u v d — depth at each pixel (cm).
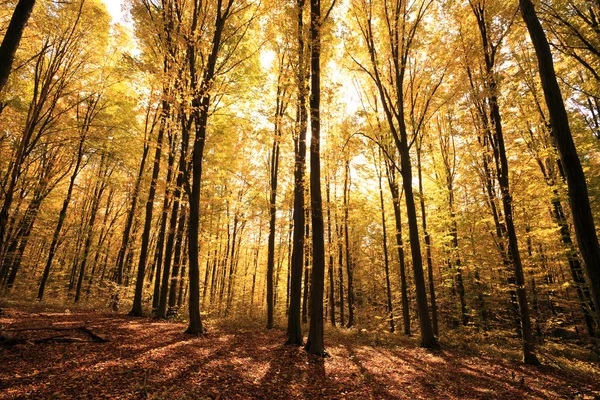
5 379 445
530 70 1302
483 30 1080
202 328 951
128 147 1519
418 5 1207
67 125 1317
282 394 535
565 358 1085
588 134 1260
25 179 1308
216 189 1836
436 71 1202
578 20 1030
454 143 1644
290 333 933
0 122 1228
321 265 852
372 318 2150
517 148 1349
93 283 2220
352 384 630
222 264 2492
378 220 2239
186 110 840
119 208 2252
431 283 1434
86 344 664
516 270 991
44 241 2056
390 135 1495
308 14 1040
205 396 478
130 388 469
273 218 1476
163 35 869
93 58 1198
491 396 626
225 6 1041
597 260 423
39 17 990
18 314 927
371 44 1257
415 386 660
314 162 884
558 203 1319
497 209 1345
